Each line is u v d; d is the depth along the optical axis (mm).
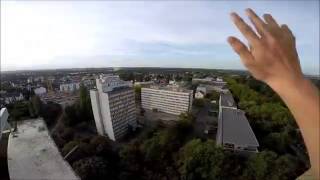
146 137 64188
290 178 41781
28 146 64688
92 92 72562
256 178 43219
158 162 53719
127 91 76188
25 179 48438
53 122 91375
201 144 50812
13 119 89625
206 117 93438
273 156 45938
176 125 67938
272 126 71625
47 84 190625
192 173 45938
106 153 58750
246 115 81375
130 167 52875
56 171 51156
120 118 73562
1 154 59469
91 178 48344
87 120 85500
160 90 103938
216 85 166500
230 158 48062
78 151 57562
